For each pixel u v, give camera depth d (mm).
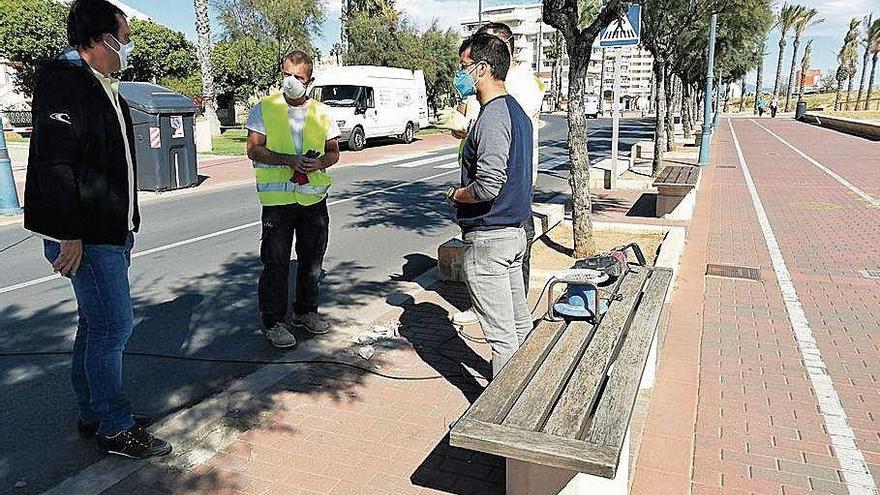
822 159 21500
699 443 3795
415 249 8906
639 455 3566
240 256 8438
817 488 3361
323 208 5309
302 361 4949
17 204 11547
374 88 26672
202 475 3449
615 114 13789
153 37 33438
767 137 32875
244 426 3963
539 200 12875
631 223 8914
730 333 5574
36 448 3799
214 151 23219
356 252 8711
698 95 46500
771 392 4461
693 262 7859
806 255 8375
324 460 3586
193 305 6434
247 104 42062
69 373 4844
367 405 4223
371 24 35219
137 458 3596
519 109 3529
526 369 3141
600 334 3551
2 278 7371
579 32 6828
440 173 18062
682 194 10188
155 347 5344
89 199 3219
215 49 37594
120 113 3438
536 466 2879
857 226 10250
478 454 3621
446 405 4215
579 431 2580
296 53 4980
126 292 3492
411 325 5695
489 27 4684
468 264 3672
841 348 5246
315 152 5008
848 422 4047
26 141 24156
